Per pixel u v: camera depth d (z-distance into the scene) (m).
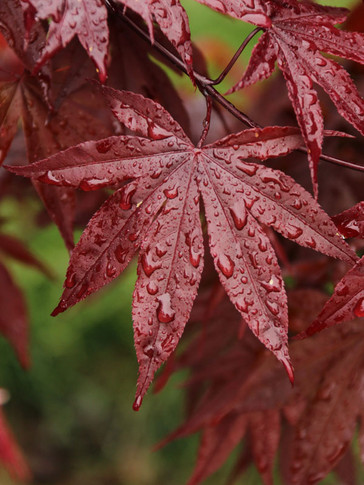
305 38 0.26
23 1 0.25
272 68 0.26
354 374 0.32
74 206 0.30
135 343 0.25
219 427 0.38
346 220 0.26
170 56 0.27
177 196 0.26
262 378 0.33
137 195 0.26
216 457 0.38
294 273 0.37
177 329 0.25
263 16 0.25
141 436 1.31
